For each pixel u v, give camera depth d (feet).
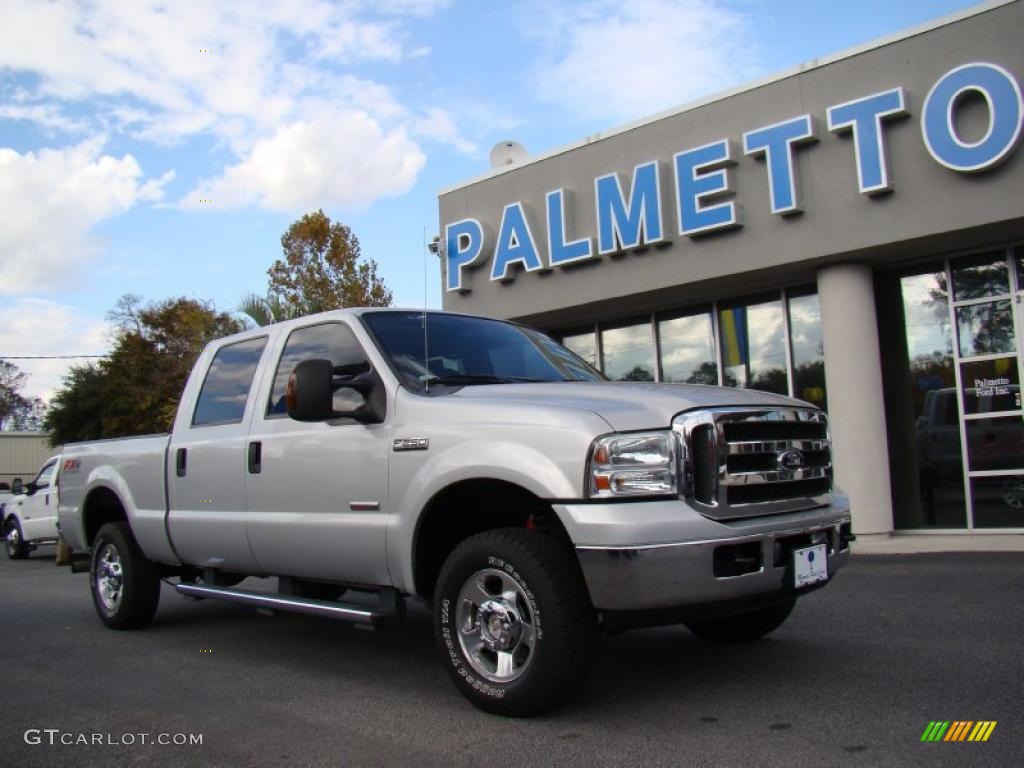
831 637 18.10
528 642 13.16
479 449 13.78
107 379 121.49
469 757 11.96
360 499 15.62
